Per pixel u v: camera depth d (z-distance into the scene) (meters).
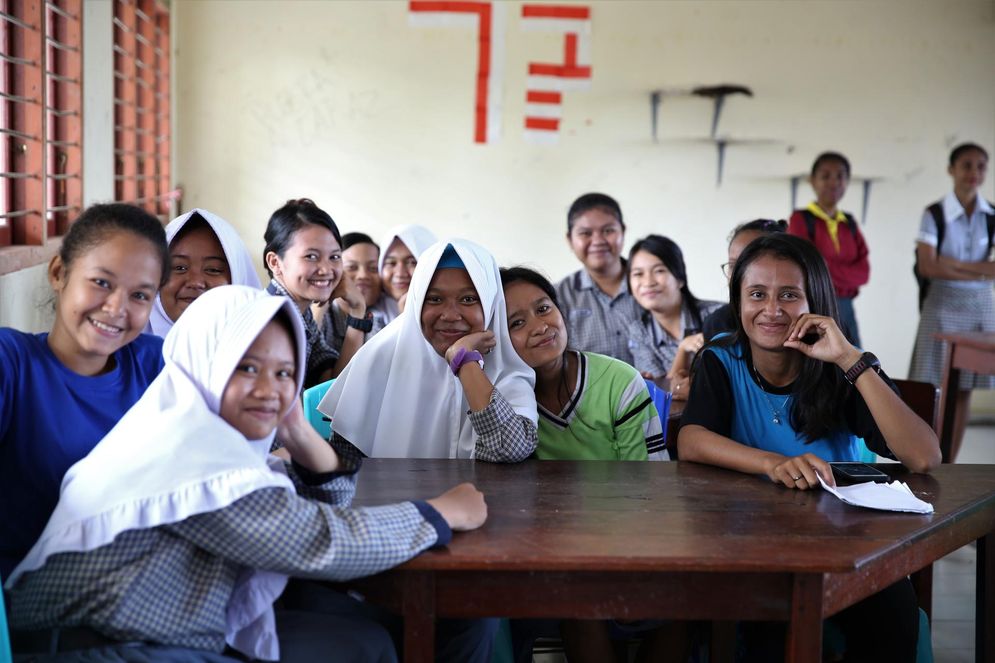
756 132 5.80
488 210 5.75
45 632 1.40
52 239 3.32
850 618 1.99
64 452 1.59
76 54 3.48
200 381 1.45
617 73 5.71
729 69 5.75
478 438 2.03
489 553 1.46
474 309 2.13
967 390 4.64
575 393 2.22
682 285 3.62
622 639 2.09
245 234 5.64
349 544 1.40
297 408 1.62
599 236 3.76
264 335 1.46
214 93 5.54
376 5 5.57
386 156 5.66
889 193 5.89
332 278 2.83
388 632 1.75
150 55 4.84
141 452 1.40
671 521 1.63
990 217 5.12
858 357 1.96
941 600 3.02
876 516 1.68
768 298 2.03
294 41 5.55
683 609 1.50
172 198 5.30
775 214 5.86
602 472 1.95
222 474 1.38
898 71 5.81
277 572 1.41
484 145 5.70
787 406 2.08
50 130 3.46
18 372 1.58
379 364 2.22
